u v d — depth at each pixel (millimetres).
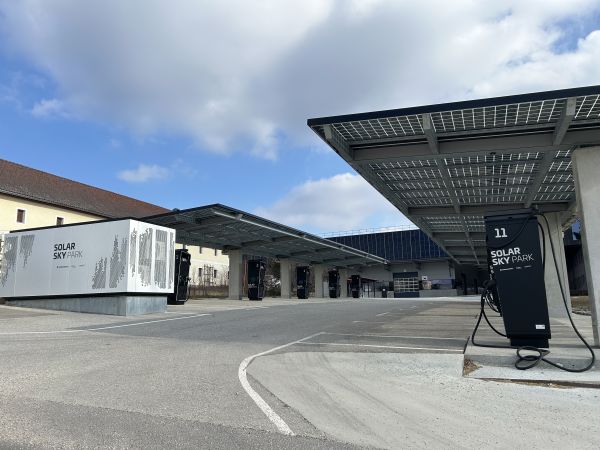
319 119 10273
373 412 5473
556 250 19047
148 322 14430
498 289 8773
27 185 46969
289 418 5160
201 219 25266
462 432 4848
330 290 48188
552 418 5332
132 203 63531
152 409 5359
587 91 8492
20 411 5184
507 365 7938
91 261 17719
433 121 10117
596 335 8930
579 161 9844
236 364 7938
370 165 13125
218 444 4352
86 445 4254
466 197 17219
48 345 9727
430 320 16516
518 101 8875
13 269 19594
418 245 67625
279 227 28016
